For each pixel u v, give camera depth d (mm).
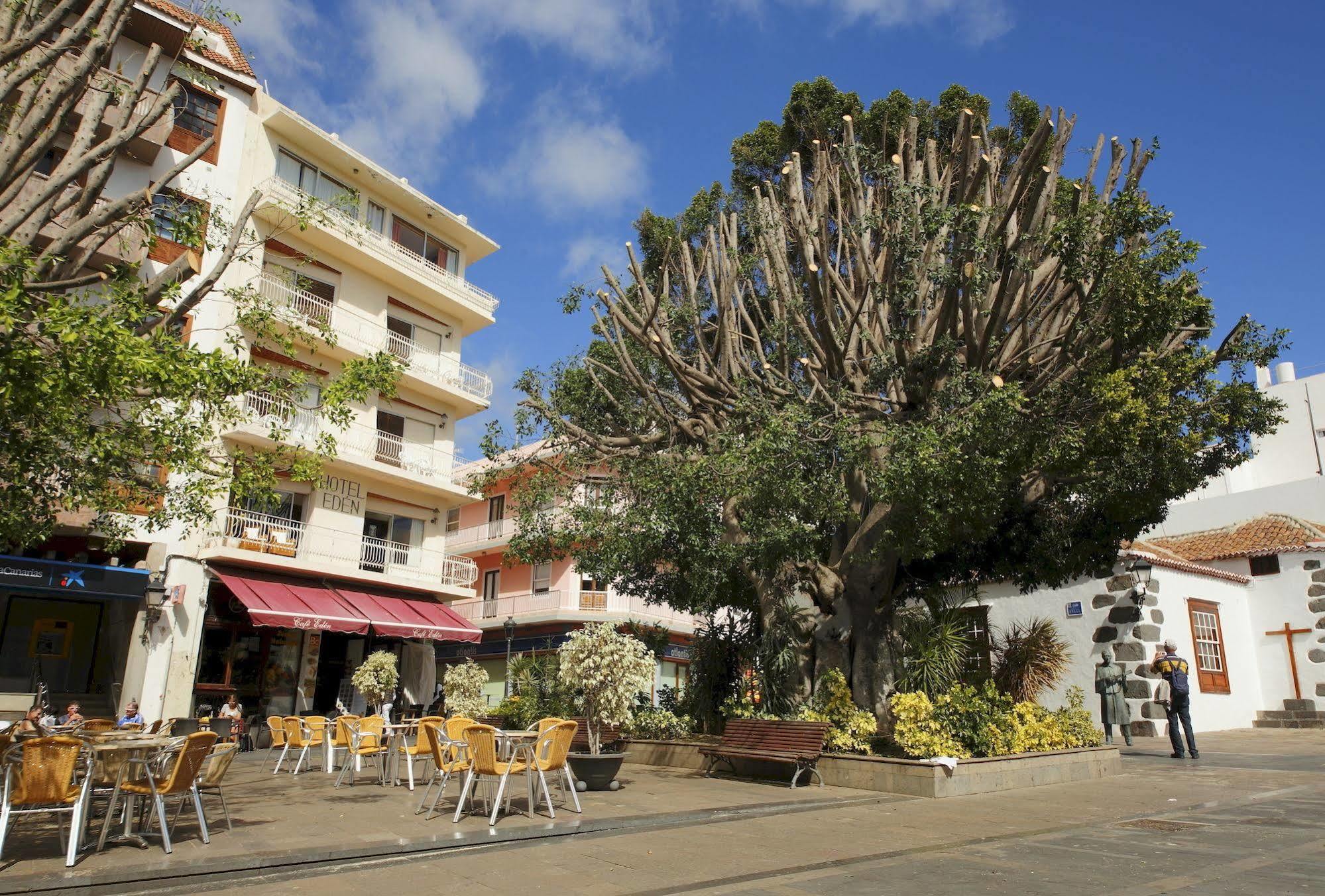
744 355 15992
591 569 15414
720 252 16344
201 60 23141
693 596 15312
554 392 17297
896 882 5836
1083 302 11516
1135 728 18438
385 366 12188
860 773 10977
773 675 14219
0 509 10172
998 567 15352
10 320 6996
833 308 14398
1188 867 6090
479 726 8328
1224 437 12102
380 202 28156
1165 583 19500
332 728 13008
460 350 30531
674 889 5766
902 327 12805
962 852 6910
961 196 12234
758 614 16828
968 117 12188
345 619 23094
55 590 18797
